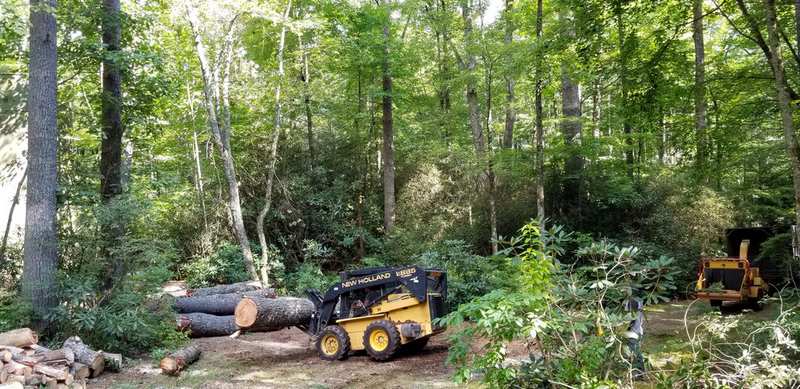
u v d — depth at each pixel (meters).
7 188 12.38
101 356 7.89
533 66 13.64
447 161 19.64
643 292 4.68
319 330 9.29
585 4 11.63
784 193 14.16
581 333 4.50
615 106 17.53
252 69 17.69
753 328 5.62
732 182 16.39
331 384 7.29
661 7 12.20
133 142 13.73
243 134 18.22
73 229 9.77
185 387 7.27
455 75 18.56
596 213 16.53
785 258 10.92
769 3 8.16
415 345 9.46
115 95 11.77
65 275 8.96
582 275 4.76
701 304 11.77
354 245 19.22
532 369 4.37
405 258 16.14
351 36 18.06
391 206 18.48
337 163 20.05
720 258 12.84
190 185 18.25
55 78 9.45
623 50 12.20
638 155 20.31
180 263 16.59
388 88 18.66
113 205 9.43
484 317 4.07
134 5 12.88
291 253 18.03
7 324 8.20
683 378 4.33
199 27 14.77
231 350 9.82
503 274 11.75
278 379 7.62
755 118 12.09
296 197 18.39
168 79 12.37
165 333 9.95
